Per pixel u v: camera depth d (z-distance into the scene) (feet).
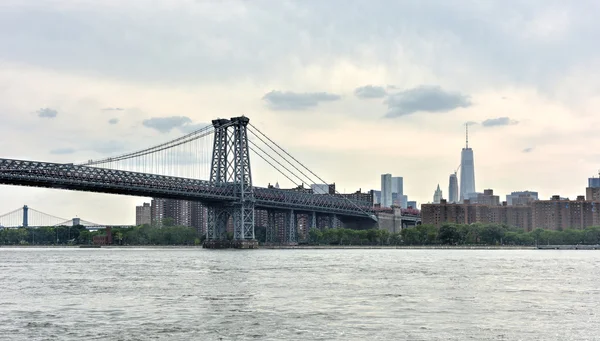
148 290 329.93
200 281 380.78
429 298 297.53
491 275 432.25
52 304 278.67
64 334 213.25
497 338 207.62
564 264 580.71
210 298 296.71
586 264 581.94
